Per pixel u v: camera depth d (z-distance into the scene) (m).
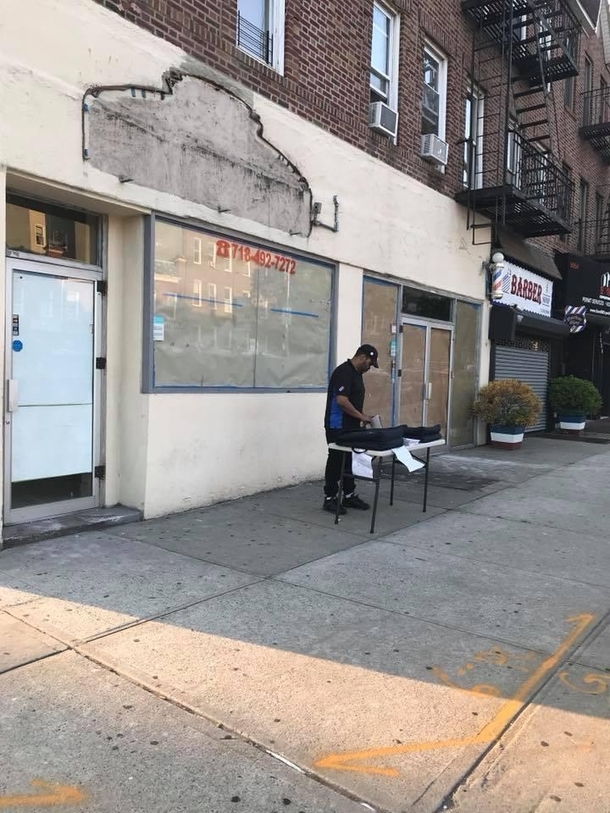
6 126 4.84
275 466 7.62
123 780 2.54
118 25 5.57
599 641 3.91
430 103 10.52
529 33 12.62
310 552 5.43
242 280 7.06
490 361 12.68
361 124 8.64
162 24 5.95
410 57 9.60
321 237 8.02
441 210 10.60
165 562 5.01
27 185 5.16
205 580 4.67
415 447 6.55
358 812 2.42
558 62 12.47
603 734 2.94
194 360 6.55
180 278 6.35
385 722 2.98
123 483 6.27
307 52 7.69
